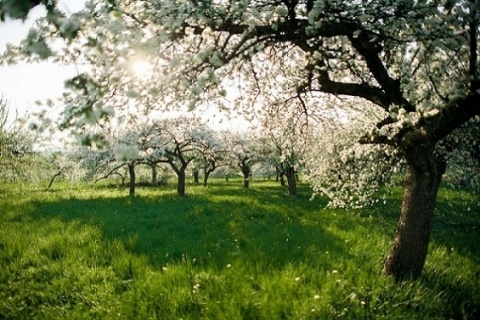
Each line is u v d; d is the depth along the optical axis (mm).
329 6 4457
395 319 5363
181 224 13406
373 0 4516
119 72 3076
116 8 3201
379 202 18750
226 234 11461
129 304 6180
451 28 4492
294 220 14289
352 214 15086
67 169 31844
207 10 3973
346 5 4465
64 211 16453
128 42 3043
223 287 6586
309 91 7289
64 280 7477
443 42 4586
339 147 11328
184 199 21688
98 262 8609
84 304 6555
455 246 10156
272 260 7965
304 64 7359
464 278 7328
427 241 6609
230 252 8875
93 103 2742
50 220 14062
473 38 4508
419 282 6387
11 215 15359
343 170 11430
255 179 54844
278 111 8102
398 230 6781
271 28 4535
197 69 3791
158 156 24875
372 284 6461
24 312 6332
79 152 30094
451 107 5086
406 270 6586
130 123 4688
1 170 22891
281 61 7223
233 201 20328
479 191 10977
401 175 10984
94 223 13344
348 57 5926
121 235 11320
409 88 4957
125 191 29469
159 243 10398
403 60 5371
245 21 4039
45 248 9648
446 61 5020
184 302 6125
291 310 5695
